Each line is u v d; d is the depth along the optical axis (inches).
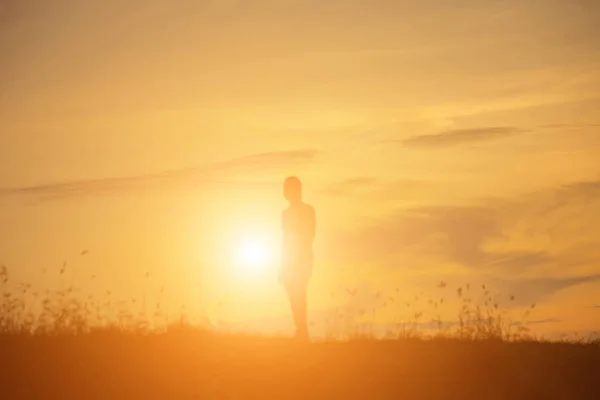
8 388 577.3
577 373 682.2
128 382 592.4
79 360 630.5
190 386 587.8
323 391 594.2
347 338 759.7
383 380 622.5
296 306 709.3
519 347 752.3
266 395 578.6
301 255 709.3
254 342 708.0
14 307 739.4
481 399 612.1
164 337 716.0
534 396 631.8
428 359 676.7
